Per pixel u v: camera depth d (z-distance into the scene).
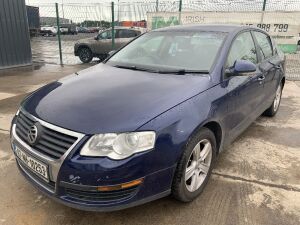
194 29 3.93
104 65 3.81
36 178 2.61
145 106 2.54
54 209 2.82
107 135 2.30
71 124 2.38
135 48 4.01
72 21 12.98
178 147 2.50
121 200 2.35
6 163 3.63
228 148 4.12
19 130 2.77
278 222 2.69
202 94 2.88
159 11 10.64
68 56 15.66
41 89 3.19
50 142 2.43
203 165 2.99
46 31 25.00
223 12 9.62
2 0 10.80
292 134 4.69
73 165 2.27
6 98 6.58
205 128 2.87
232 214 2.77
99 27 13.20
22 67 11.60
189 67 3.34
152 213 2.77
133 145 2.31
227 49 3.45
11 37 11.29
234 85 3.33
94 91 2.85
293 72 9.72
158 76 3.21
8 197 2.99
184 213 2.78
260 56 4.34
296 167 3.65
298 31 9.20
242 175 3.43
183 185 2.68
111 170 2.24
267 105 4.82
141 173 2.33
